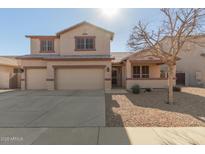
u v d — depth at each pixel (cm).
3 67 2262
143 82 1767
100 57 1750
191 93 1473
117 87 2072
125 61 1870
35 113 822
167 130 576
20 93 1544
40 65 1889
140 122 666
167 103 1041
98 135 539
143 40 1091
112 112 827
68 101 1126
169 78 1038
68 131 575
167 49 1379
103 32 1927
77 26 1919
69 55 1906
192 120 684
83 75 1791
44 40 2045
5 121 690
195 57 2359
